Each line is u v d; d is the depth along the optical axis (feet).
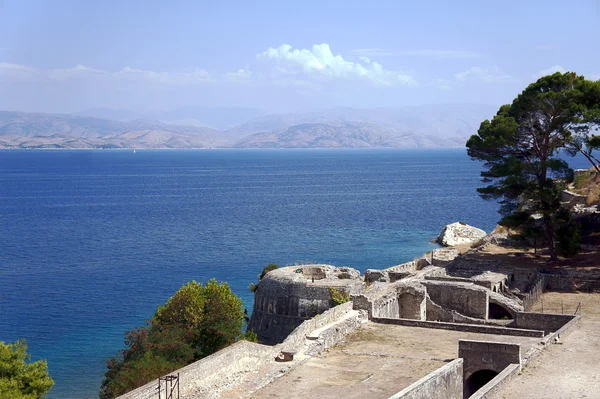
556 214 299.99
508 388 151.02
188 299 220.64
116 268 431.43
